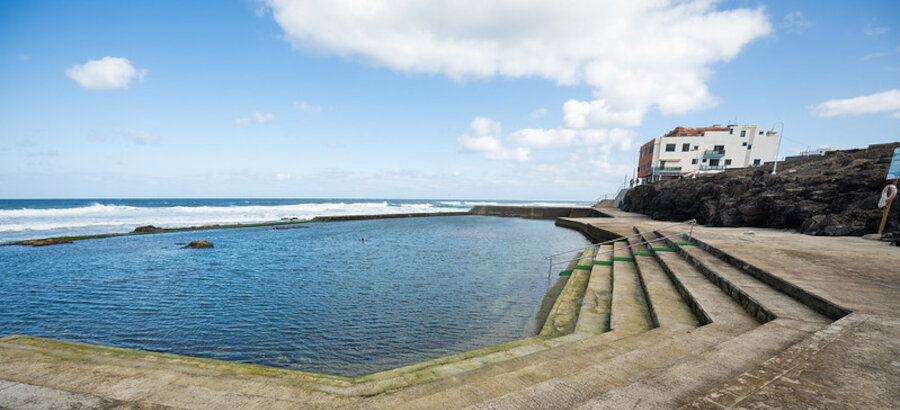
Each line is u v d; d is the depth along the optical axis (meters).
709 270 7.52
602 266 12.77
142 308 9.77
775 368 2.28
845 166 17.34
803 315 4.22
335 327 8.42
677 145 47.78
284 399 3.17
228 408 2.96
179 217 41.94
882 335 2.94
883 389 1.97
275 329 8.29
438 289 11.83
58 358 4.13
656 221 29.69
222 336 7.89
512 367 3.82
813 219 14.73
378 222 43.94
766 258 7.67
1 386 3.17
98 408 2.85
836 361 2.38
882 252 8.52
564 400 2.28
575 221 35.50
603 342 4.96
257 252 19.67
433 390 3.04
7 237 25.34
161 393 3.20
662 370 2.49
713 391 1.97
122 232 28.61
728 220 20.44
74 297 10.85
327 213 54.34
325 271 14.67
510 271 14.80
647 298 7.38
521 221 49.41
